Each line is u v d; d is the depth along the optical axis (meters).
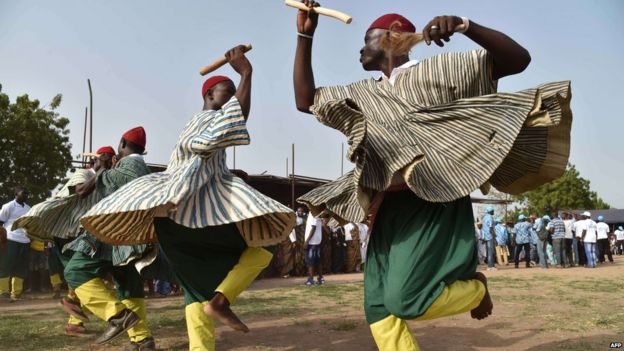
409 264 2.57
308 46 3.10
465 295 2.62
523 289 9.40
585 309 6.66
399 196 2.80
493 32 2.54
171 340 5.04
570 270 16.16
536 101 2.62
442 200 2.55
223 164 3.45
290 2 3.09
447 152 2.66
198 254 3.43
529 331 5.13
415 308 2.54
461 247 2.65
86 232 4.52
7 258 9.59
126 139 5.09
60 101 23.30
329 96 3.01
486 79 2.75
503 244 19.83
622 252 34.75
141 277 4.71
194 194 3.26
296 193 20.56
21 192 9.86
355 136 2.54
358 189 2.56
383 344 2.79
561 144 2.84
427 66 2.83
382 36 3.00
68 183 4.94
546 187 48.72
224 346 4.72
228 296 3.27
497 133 2.62
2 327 5.89
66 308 5.27
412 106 2.77
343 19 2.87
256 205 3.20
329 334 5.20
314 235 12.06
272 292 9.76
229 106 3.31
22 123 21.72
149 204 3.08
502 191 3.11
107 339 4.43
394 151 2.63
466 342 4.70
